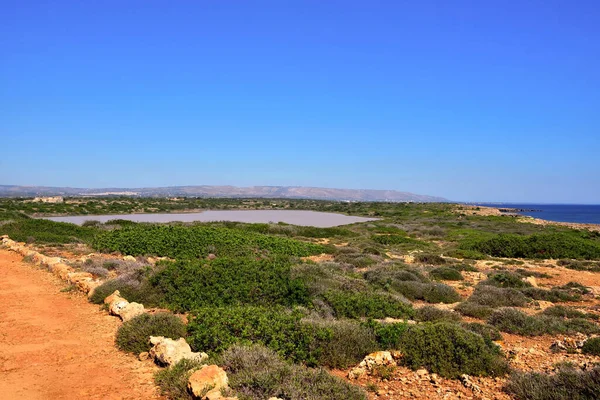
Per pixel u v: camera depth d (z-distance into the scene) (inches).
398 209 4288.9
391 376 294.4
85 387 257.0
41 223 1253.7
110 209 3430.1
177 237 953.5
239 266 570.9
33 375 272.8
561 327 439.5
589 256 1165.1
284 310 414.0
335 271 685.9
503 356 338.3
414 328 346.9
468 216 3272.6
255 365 262.5
